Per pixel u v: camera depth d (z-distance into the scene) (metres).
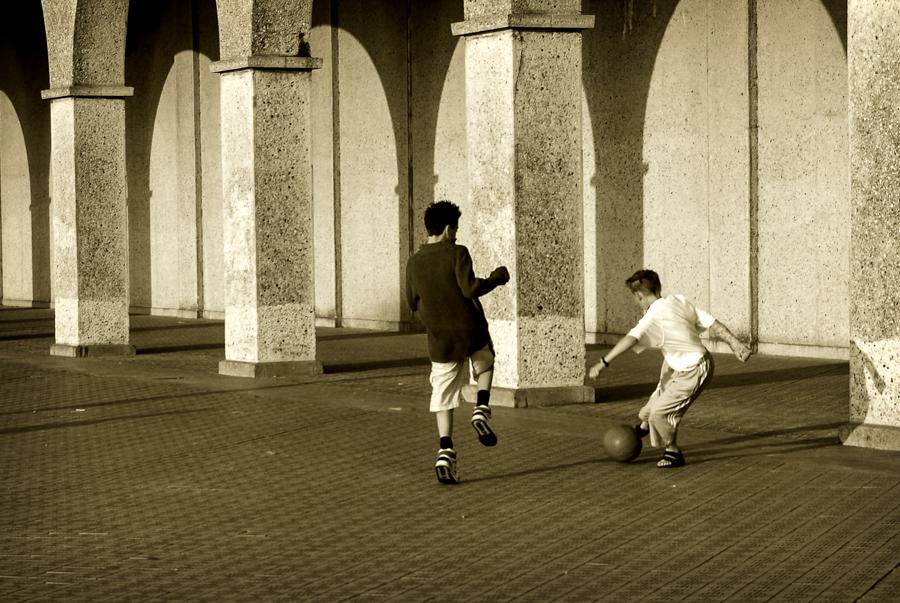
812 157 21.81
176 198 35.88
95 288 25.23
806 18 21.80
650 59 24.47
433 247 12.28
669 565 9.02
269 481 12.46
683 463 12.51
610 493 11.41
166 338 29.17
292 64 20.61
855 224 13.18
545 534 10.04
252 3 20.30
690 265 23.91
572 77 16.62
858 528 9.84
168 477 12.80
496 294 16.89
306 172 20.86
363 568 9.21
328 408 17.06
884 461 12.40
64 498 11.95
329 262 31.34
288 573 9.13
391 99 29.44
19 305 43.09
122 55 25.16
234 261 21.12
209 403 17.84
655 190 24.50
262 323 20.78
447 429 12.19
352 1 30.36
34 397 19.06
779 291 22.48
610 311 25.45
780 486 11.41
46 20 25.34
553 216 16.67
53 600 8.60
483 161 16.92
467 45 17.05
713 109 23.33
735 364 21.39
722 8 23.09
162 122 36.28
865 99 13.02
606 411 16.23
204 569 9.30
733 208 23.09
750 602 8.12
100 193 25.20
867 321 13.15
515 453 13.48
